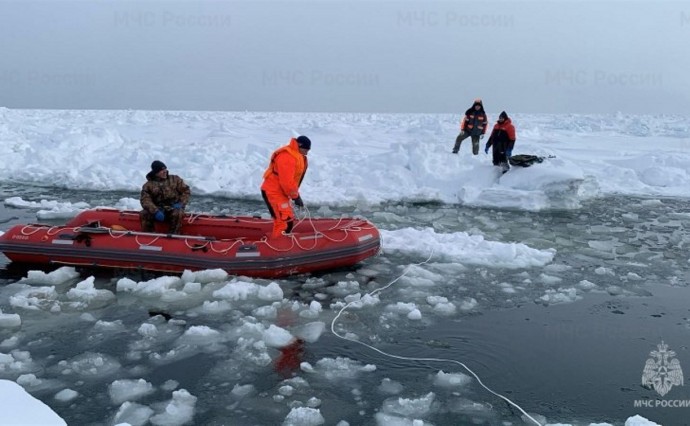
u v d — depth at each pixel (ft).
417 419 12.73
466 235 27.27
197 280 20.88
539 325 18.01
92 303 19.06
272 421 12.60
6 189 41.96
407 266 23.32
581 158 54.08
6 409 9.87
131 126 88.69
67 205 35.14
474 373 14.90
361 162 46.11
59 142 56.03
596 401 13.67
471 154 44.62
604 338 17.10
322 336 16.94
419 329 17.58
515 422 12.78
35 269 22.70
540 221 32.65
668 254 26.09
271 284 20.01
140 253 21.83
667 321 18.40
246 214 33.86
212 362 15.23
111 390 13.70
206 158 47.75
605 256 25.66
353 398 13.62
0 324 17.29
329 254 22.04
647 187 43.60
